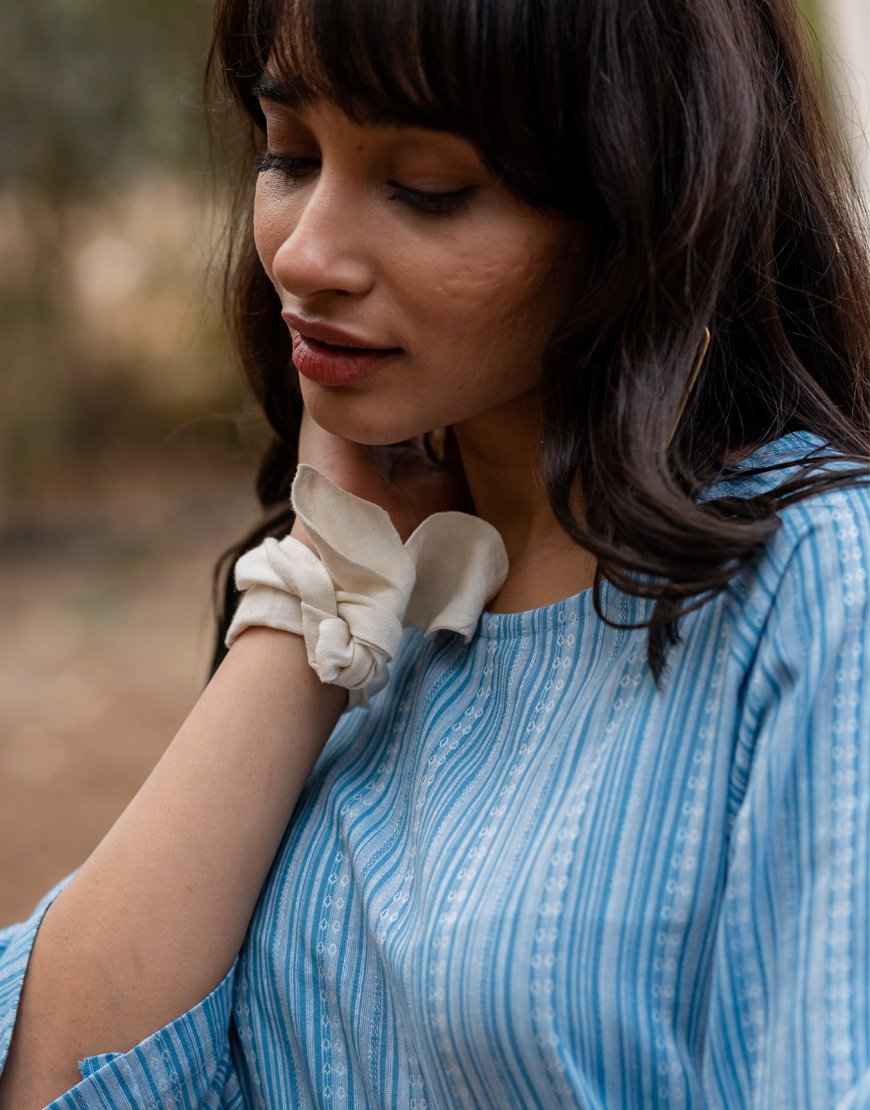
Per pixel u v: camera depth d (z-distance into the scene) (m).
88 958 0.92
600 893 0.76
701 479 0.84
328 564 0.95
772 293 0.89
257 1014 0.94
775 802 0.72
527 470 0.96
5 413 7.39
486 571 0.95
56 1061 0.92
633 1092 0.75
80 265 7.23
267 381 1.16
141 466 7.72
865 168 1.59
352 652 0.93
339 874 0.92
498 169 0.79
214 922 0.93
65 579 6.52
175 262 7.16
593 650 0.86
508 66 0.75
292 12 0.79
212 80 1.16
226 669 0.99
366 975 0.88
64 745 4.62
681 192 0.81
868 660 0.72
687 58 0.80
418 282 0.82
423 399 0.86
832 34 2.39
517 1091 0.77
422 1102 0.84
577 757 0.82
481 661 0.93
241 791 0.95
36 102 6.63
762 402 0.90
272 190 0.89
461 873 0.81
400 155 0.80
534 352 0.85
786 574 0.76
